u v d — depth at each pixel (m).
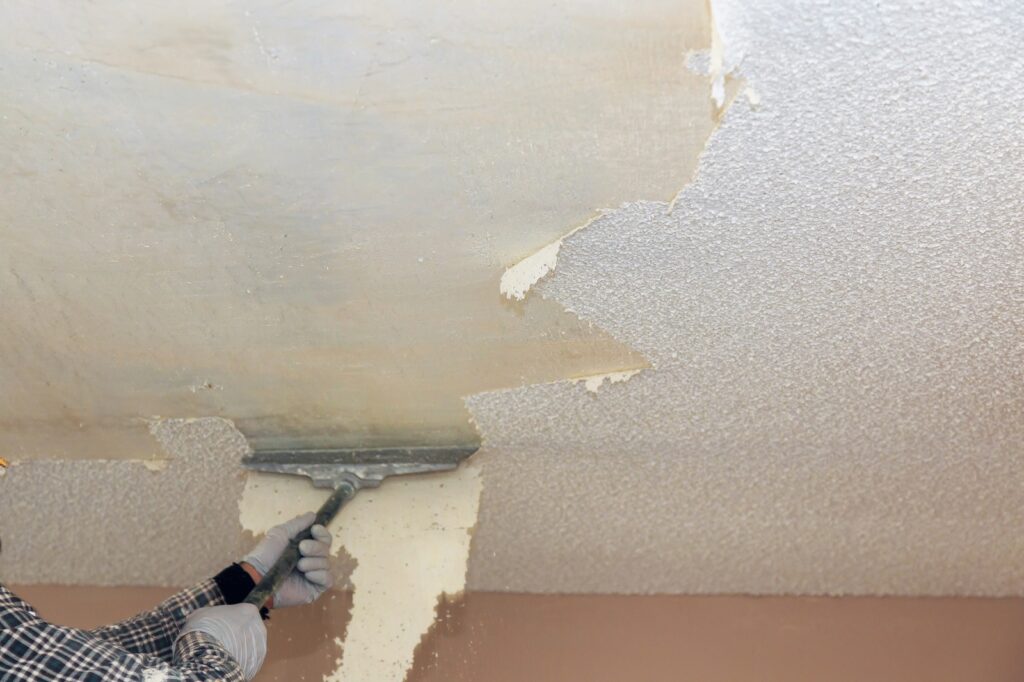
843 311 1.47
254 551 1.60
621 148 1.33
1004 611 1.85
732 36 1.22
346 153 1.37
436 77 1.30
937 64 1.21
